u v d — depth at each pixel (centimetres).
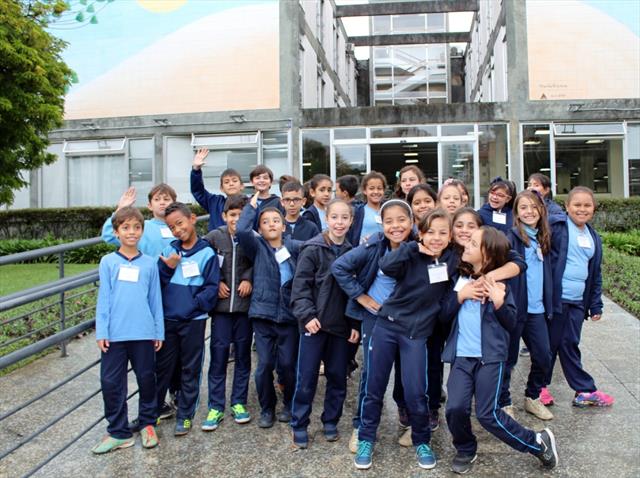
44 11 1162
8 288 805
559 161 1384
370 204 439
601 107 1369
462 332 305
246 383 389
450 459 317
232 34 1471
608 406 380
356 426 345
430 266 312
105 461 326
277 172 1445
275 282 374
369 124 1416
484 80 2016
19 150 1166
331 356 349
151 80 1499
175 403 400
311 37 1700
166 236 422
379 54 2686
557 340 379
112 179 1532
